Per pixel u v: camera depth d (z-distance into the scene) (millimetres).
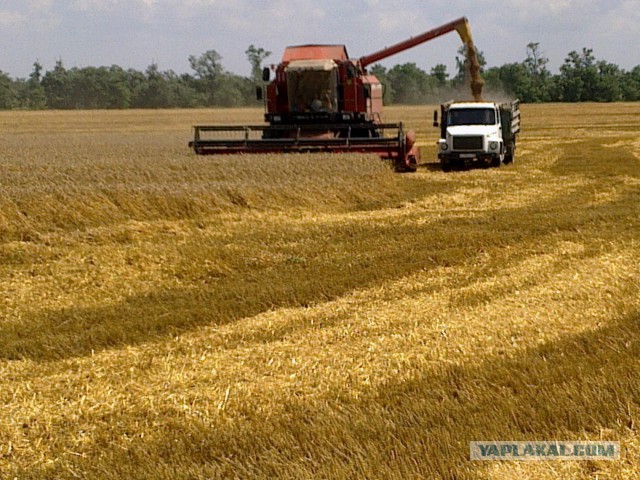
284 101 27375
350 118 26906
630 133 48531
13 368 7555
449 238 13469
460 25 29828
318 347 7895
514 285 10125
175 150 30172
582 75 137500
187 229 14906
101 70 163000
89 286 10781
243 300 9797
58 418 6238
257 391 6699
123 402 6535
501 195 19922
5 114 101438
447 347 7688
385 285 10508
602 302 9148
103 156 27359
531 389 6332
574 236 13320
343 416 5980
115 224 14922
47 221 14578
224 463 5301
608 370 6633
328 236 14312
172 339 8430
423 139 47906
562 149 35562
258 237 14008
